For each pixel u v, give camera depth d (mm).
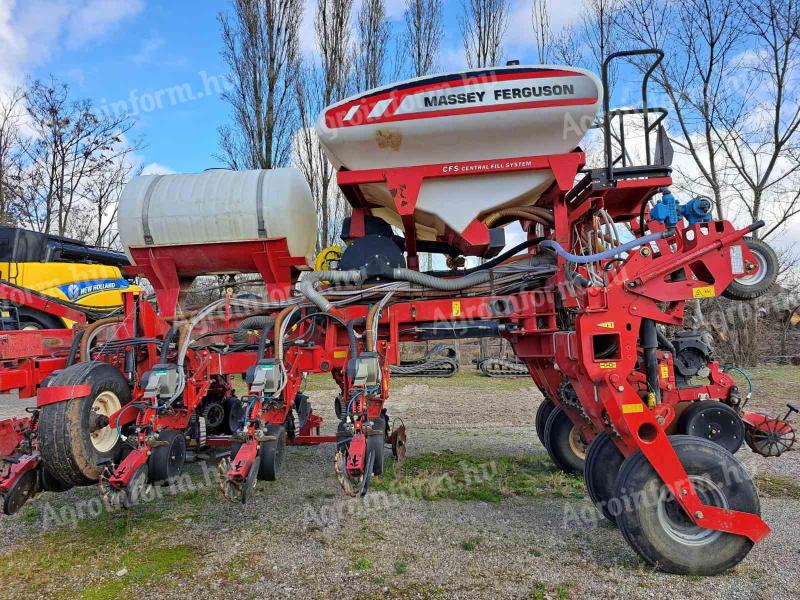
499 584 3066
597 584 3047
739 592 2938
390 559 3398
